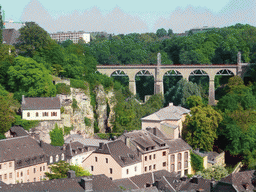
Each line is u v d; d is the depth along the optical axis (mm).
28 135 165000
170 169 169625
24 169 145375
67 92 197750
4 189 98938
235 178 118750
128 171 149750
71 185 104875
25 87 189375
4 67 195250
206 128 188750
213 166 160625
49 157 154875
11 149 145625
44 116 179250
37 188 101750
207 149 189625
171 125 187000
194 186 125000
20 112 180875
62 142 180250
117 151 152375
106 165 149750
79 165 157000
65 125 192875
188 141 189875
